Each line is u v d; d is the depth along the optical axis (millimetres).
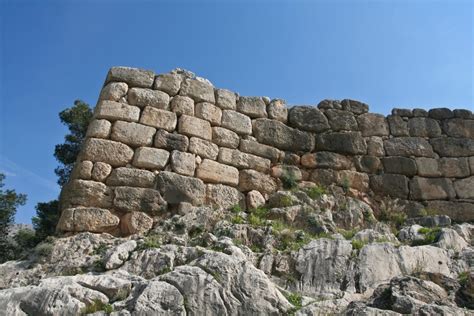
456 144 12320
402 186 11578
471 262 7574
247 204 10266
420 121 12539
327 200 10562
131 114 10008
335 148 11680
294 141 11500
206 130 10609
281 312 6160
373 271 7312
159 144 9945
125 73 10461
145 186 9398
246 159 10789
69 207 8820
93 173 9188
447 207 11477
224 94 11305
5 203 14609
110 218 8852
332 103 12336
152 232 8766
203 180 10094
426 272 6961
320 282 7266
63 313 6062
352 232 9242
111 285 6473
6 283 7328
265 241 8453
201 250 7523
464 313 5789
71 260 7805
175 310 6039
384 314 5801
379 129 12250
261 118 11508
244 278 6480
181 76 11055
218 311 6117
